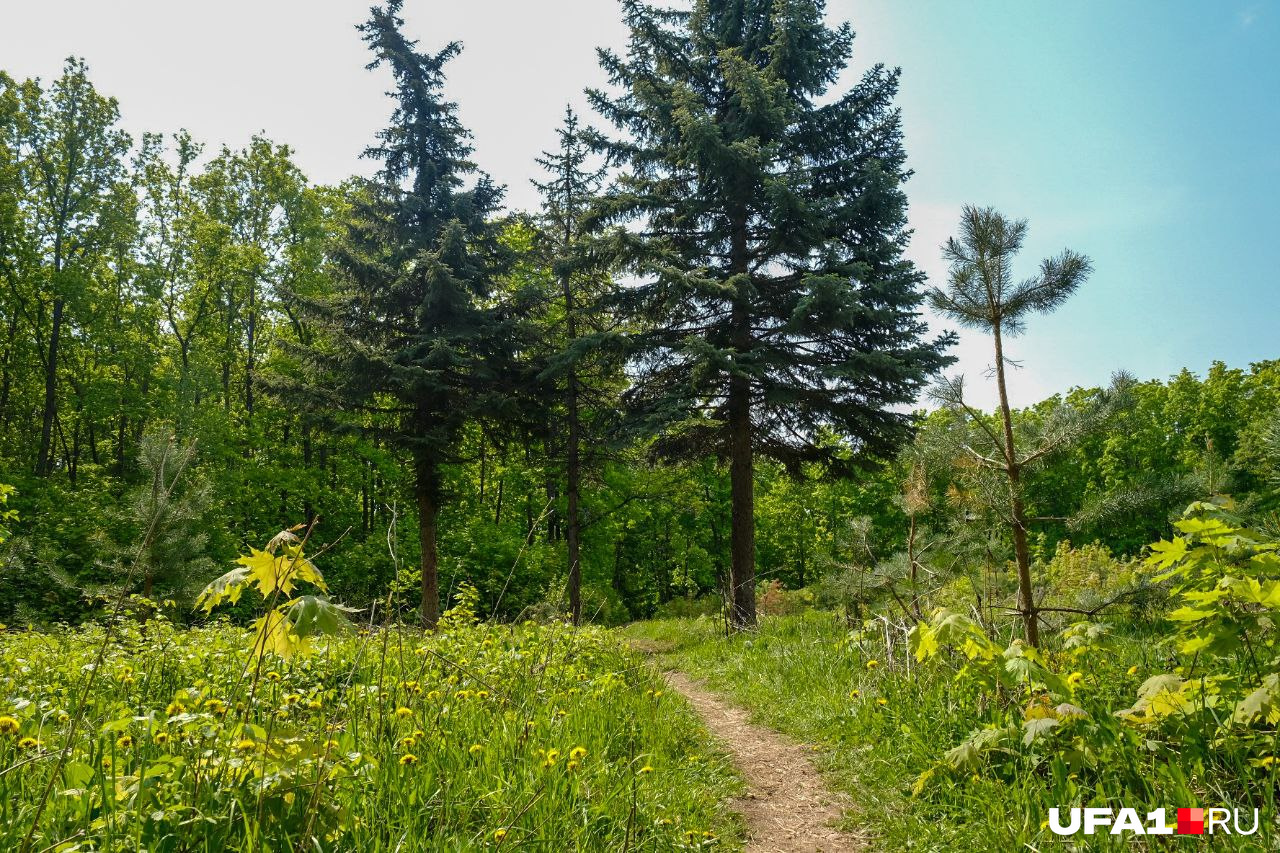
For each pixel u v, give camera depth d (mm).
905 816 3881
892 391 13875
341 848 2564
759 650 9836
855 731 5316
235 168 26078
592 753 4215
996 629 5535
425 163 18438
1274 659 3514
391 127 18719
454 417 16812
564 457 18438
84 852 2113
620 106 15344
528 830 2953
